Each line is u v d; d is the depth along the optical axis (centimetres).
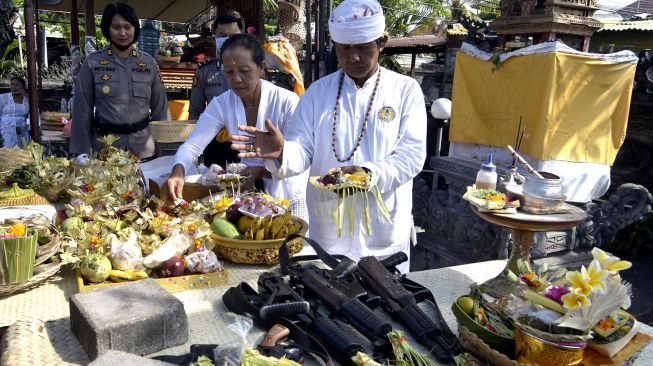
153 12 1131
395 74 231
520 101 439
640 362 146
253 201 207
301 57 891
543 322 128
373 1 204
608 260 132
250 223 201
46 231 205
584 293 126
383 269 174
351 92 225
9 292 172
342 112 226
